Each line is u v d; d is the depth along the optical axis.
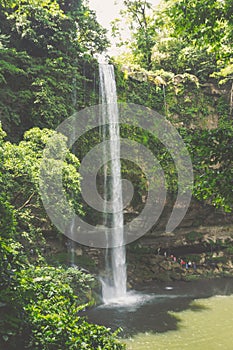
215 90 27.77
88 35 23.92
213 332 13.70
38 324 5.55
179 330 13.91
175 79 26.88
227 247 25.58
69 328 5.62
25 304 5.68
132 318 15.34
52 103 18.95
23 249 13.19
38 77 19.27
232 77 26.27
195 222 25.66
